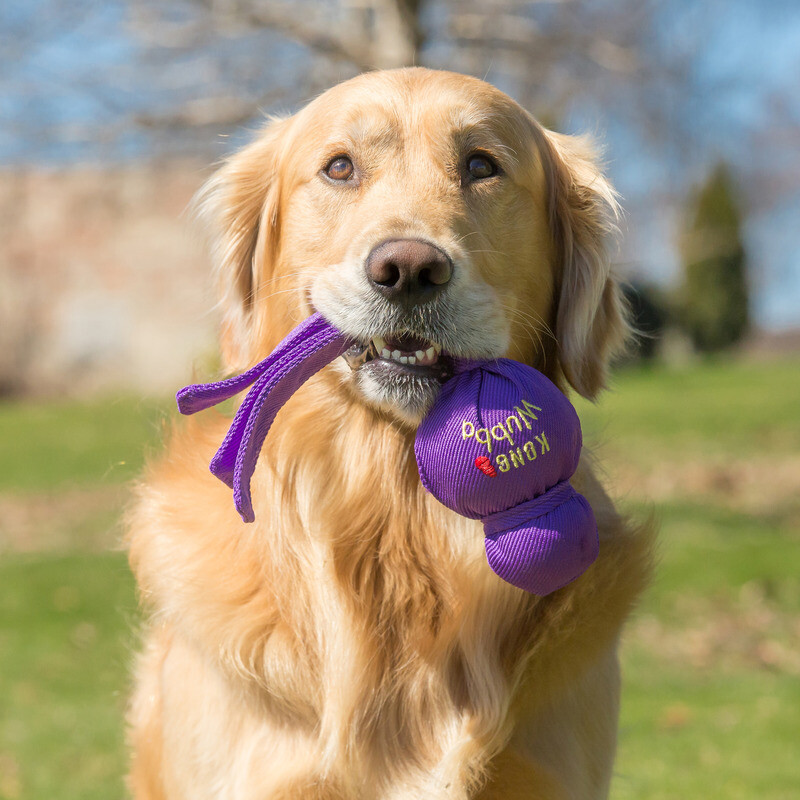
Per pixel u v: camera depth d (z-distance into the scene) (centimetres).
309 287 317
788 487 1270
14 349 2389
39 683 699
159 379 2353
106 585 938
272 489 316
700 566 922
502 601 301
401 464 310
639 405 1981
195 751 307
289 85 1109
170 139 1134
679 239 2512
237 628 303
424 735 304
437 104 313
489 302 293
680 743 562
